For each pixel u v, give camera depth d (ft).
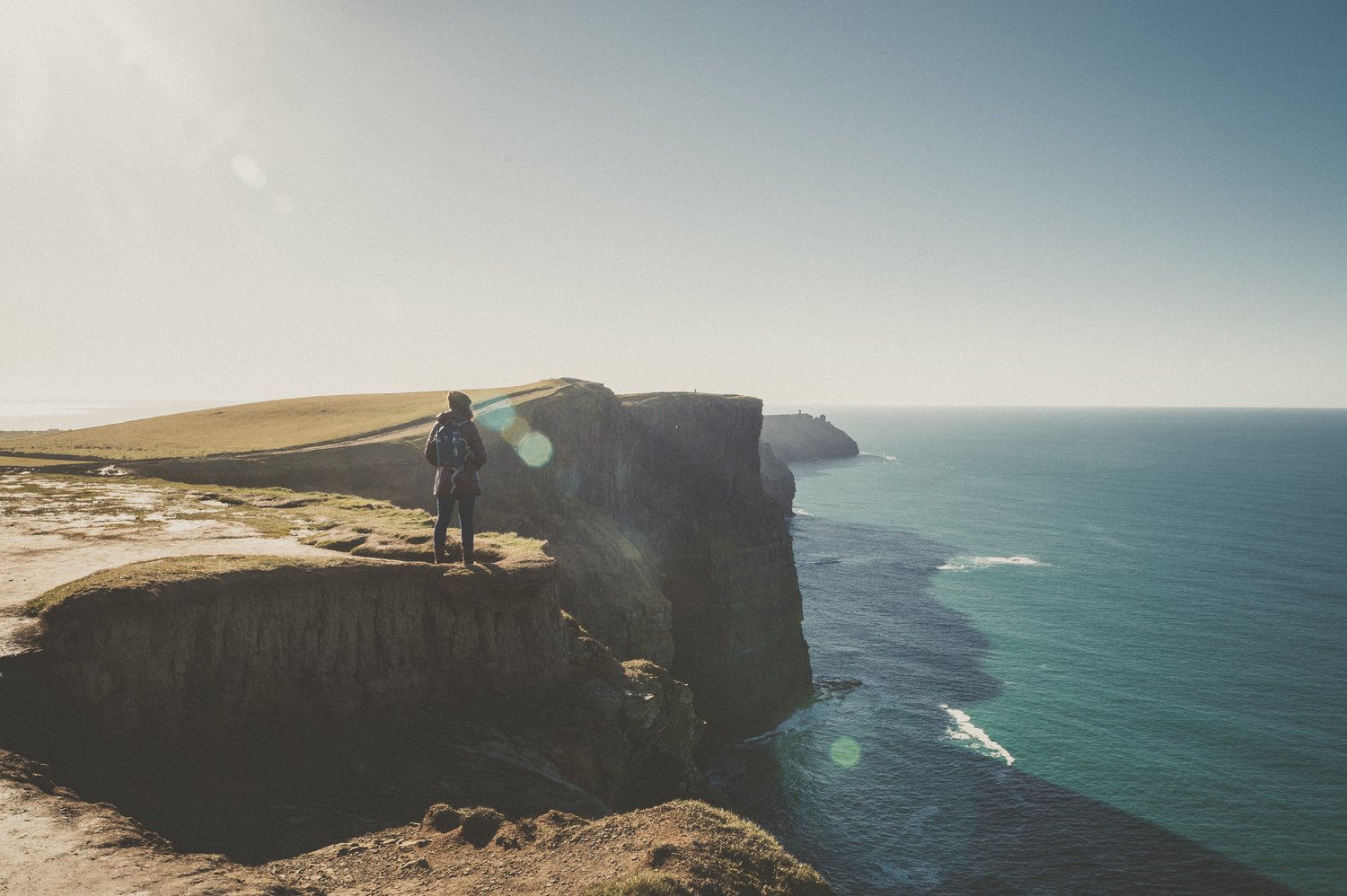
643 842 32.58
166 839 32.73
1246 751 189.67
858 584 362.94
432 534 70.54
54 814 28.68
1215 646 265.95
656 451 264.93
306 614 51.08
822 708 226.99
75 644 40.45
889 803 169.89
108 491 98.07
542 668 62.59
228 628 47.14
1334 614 302.86
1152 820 160.56
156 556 57.47
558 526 188.55
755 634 248.93
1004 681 238.68
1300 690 227.40
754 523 268.41
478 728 54.80
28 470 118.52
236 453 149.48
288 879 31.09
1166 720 208.13
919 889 138.92
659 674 79.46
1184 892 137.59
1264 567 385.09
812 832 158.51
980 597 336.29
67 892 23.18
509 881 30.35
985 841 153.99
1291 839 152.97
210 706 44.62
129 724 40.81
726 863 31.24
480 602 59.21
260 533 71.72
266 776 42.75
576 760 56.54
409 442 166.50
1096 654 260.83
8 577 49.70
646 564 212.02
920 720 213.46
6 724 35.91
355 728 50.24
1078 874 142.82
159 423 239.30
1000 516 566.36
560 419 209.36
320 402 266.16
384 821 39.93
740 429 288.71
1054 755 189.37
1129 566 394.32
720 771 188.44
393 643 55.01
